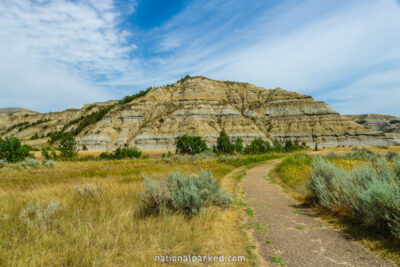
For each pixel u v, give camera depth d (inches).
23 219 188.1
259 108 6619.1
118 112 6146.7
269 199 319.6
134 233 170.6
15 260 125.6
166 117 5575.8
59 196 291.0
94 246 142.3
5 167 774.5
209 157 1236.5
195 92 6968.5
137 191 313.6
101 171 679.1
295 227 195.2
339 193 224.2
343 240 159.9
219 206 260.1
